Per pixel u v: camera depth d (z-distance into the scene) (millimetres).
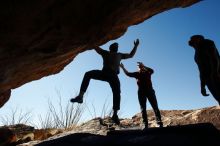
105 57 5801
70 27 4883
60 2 4137
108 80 5715
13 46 4695
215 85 5504
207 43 5621
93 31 5641
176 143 4254
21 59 5480
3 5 3568
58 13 4344
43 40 4941
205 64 5582
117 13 5527
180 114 9031
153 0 5910
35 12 3998
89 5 4680
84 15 4809
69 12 4496
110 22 5789
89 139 5090
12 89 7934
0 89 7199
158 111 6223
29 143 7945
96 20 5215
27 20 4086
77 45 6027
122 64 6434
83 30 5285
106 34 6359
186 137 4453
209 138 4398
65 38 5273
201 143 4211
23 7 3764
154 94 6281
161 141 4383
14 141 8211
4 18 3824
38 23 4305
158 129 4988
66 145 4930
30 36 4562
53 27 4641
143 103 6270
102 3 4789
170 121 8039
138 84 6328
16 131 10852
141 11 6250
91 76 5703
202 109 8180
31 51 5238
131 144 4484
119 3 5109
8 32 4160
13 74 6465
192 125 4840
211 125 4820
